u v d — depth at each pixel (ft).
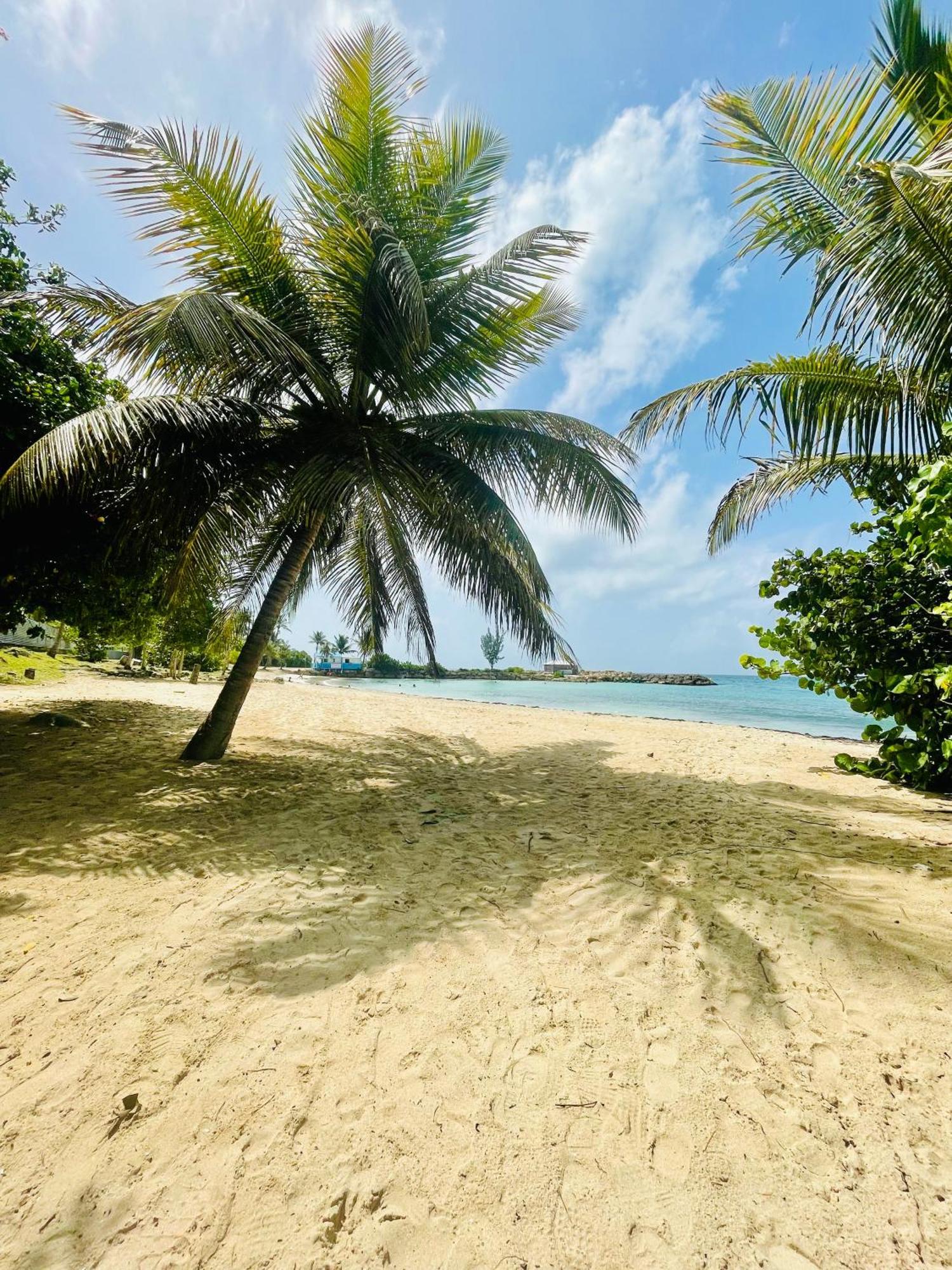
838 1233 4.07
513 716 44.65
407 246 18.88
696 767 22.16
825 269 11.73
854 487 18.57
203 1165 4.66
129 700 39.73
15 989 6.91
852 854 11.27
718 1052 5.91
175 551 21.61
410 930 8.58
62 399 17.98
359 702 54.70
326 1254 3.99
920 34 13.89
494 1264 3.93
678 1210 4.26
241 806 15.16
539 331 20.99
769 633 16.94
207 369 16.69
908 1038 5.99
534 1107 5.23
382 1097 5.37
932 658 14.49
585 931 8.51
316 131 17.69
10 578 19.81
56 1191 4.42
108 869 10.68
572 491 19.80
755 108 14.47
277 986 7.09
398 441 20.75
